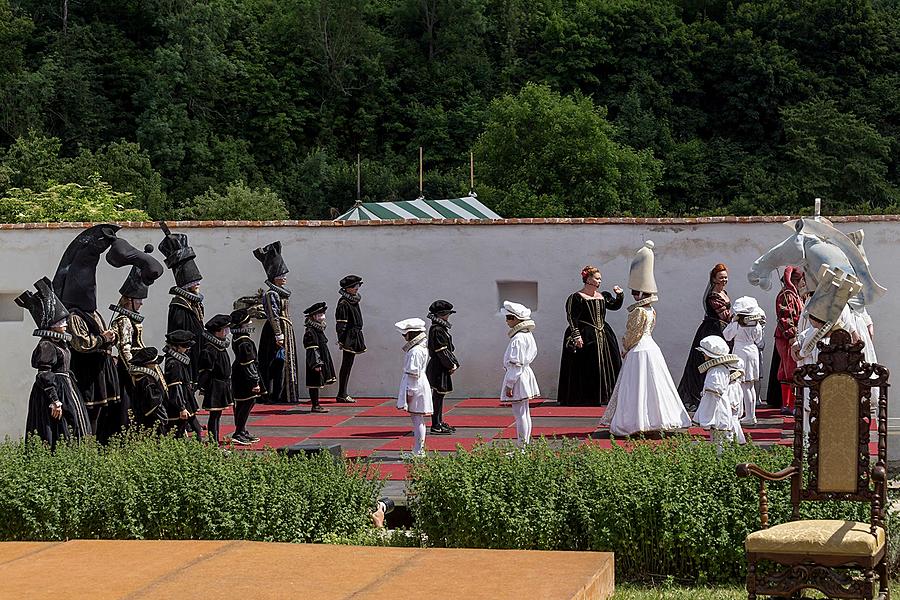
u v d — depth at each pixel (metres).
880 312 31.14
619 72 139.62
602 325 31.78
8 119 114.12
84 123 117.81
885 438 13.70
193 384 25.58
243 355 26.52
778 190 122.69
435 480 16.70
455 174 123.06
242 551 14.67
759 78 135.12
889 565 15.19
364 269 34.78
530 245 33.94
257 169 122.81
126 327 25.14
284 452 18.58
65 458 17.86
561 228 33.69
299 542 16.73
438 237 34.41
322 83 134.38
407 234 34.56
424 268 34.50
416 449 23.94
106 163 103.06
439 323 27.66
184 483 17.16
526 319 23.69
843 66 139.00
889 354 31.05
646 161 119.31
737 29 141.38
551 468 16.62
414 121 134.12
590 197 108.75
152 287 34.88
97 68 123.12
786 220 32.12
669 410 25.14
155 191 102.12
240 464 17.56
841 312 20.39
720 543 15.50
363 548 14.84
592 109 114.44
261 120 126.62
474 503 16.30
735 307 27.70
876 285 22.22
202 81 124.50
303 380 34.97
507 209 105.56
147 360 23.02
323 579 13.09
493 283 34.12
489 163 112.19
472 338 34.28
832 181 122.50
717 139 132.50
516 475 16.53
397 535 17.05
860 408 13.80
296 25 135.12
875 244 31.16
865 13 140.38
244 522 16.94
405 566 13.73
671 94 138.00
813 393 14.05
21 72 117.12
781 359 29.06
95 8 128.12
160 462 17.48
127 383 24.92
